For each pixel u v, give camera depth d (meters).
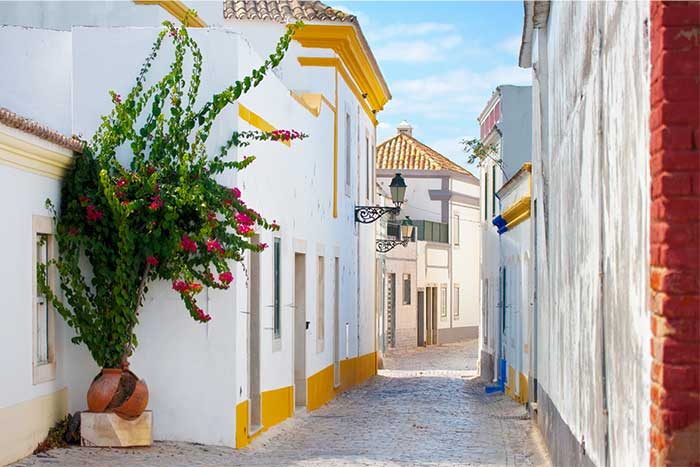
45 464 10.60
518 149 26.95
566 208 10.76
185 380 12.91
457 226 52.69
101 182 11.84
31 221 11.19
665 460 5.18
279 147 16.27
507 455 13.59
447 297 51.75
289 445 14.30
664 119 5.15
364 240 27.62
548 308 13.52
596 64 7.93
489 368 28.92
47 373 11.68
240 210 12.72
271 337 15.77
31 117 14.14
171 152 12.54
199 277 12.38
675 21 5.13
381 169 50.25
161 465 11.08
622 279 6.61
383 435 15.76
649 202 5.54
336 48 22.31
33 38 14.23
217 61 13.23
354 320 25.81
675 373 5.16
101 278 12.30
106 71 13.28
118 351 12.24
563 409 11.05
